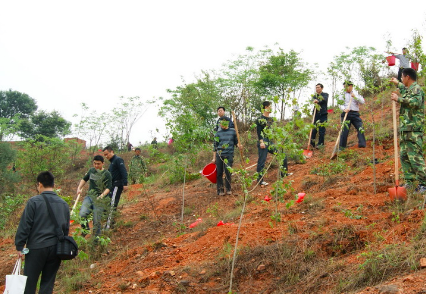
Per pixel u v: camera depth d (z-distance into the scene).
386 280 3.97
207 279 5.08
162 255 6.14
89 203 7.54
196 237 6.54
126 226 8.47
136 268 5.96
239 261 5.16
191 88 16.86
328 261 4.75
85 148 26.92
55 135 36.28
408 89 6.38
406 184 6.46
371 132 11.90
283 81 17.11
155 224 8.34
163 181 12.99
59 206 5.17
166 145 18.00
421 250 4.19
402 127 6.37
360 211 5.88
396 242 4.62
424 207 5.48
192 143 8.73
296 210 6.64
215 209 8.15
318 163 9.86
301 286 4.45
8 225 10.34
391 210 5.68
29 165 17.41
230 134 9.37
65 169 20.28
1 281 6.73
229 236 5.94
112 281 5.76
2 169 15.72
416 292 3.42
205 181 11.56
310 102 4.85
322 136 11.27
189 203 9.34
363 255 4.48
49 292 4.99
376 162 8.65
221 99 17.36
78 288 5.84
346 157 9.65
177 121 8.91
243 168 5.61
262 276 4.86
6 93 47.94
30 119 37.84
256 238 5.64
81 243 6.89
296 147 4.93
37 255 4.92
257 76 17.95
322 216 6.02
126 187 8.32
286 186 5.21
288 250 5.05
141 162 13.88
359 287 4.05
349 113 10.04
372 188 6.91
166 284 5.13
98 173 7.73
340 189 7.28
